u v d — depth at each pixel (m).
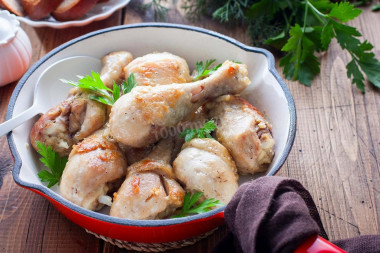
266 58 0.68
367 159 0.69
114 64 0.70
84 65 0.72
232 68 0.64
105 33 0.72
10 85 0.77
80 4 0.79
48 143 0.65
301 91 0.77
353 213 0.65
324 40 0.76
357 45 0.75
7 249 0.61
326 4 0.79
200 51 0.73
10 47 0.74
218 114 0.65
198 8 0.84
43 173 0.63
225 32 0.84
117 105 0.61
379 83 0.76
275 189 0.52
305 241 0.50
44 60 0.69
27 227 0.63
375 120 0.73
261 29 0.81
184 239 0.59
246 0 0.82
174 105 0.62
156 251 0.61
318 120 0.73
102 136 0.63
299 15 0.81
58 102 0.70
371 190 0.67
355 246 0.55
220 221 0.57
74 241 0.62
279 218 0.51
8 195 0.65
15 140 0.63
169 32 0.73
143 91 0.61
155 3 0.83
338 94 0.76
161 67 0.66
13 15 0.76
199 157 0.60
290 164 0.69
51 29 0.83
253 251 0.50
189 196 0.60
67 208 0.56
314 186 0.67
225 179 0.60
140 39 0.73
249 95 0.69
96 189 0.60
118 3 0.84
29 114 0.65
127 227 0.55
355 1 0.87
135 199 0.58
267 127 0.64
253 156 0.62
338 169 0.69
